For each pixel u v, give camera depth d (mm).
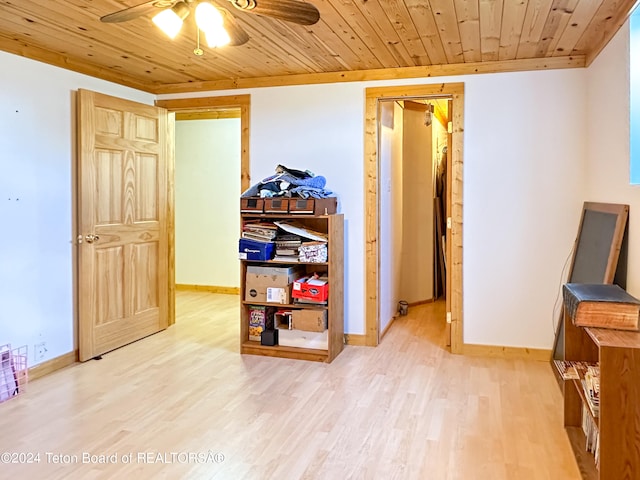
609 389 1927
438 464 2436
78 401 3172
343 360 3990
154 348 4309
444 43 3443
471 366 3838
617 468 1938
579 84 3779
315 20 2350
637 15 2713
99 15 2934
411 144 5746
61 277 3832
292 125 4457
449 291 4219
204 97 4695
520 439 2684
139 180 4492
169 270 5031
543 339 3965
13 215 3438
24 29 3178
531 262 3961
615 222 2904
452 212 4105
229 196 6855
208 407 3088
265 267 4094
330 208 4082
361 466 2416
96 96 3986
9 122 3396
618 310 2127
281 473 2352
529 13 2854
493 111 3969
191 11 2600
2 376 3230
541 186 3906
